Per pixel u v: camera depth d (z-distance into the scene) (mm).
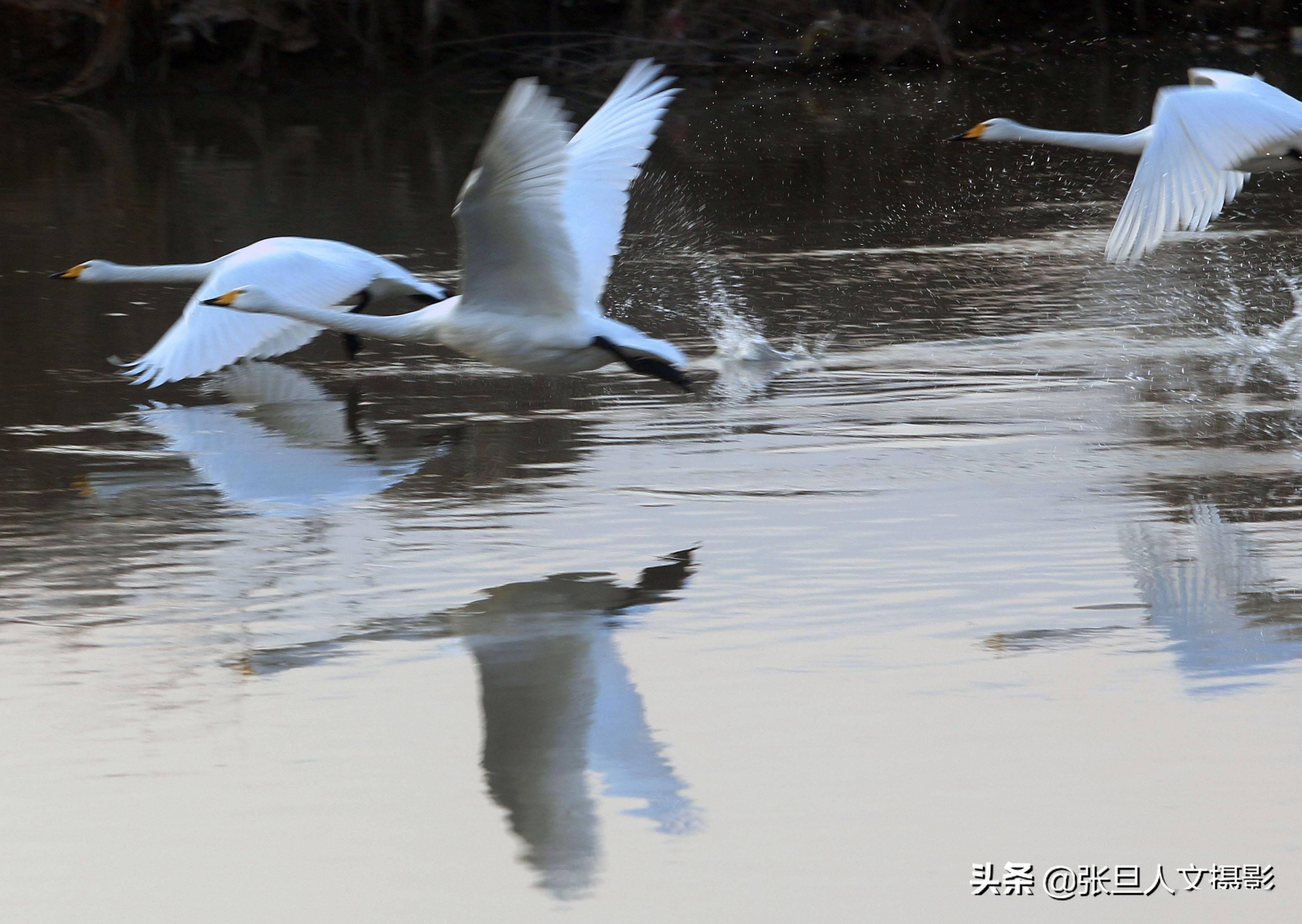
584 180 10953
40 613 10867
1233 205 26141
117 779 8641
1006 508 12594
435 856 7906
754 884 7633
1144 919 7391
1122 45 50219
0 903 7574
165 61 44406
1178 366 16938
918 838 7973
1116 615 10500
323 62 46625
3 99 43594
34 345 18562
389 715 9297
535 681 9695
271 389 16688
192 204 27859
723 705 9344
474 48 47062
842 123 37344
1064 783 8445
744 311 19938
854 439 14562
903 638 10211
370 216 26672
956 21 49875
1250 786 8375
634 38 46312
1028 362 17266
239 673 9891
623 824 8148
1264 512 12383
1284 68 43344
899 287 21094
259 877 7754
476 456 14305
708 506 12797
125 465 14156
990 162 31719
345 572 11516
